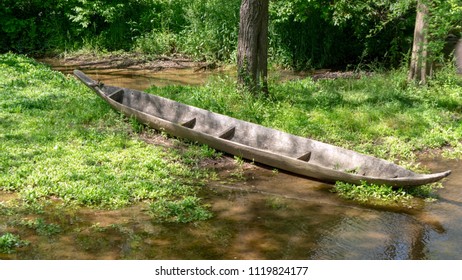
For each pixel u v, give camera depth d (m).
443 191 9.26
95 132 11.05
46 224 7.76
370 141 11.28
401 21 18.86
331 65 20.05
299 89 14.29
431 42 13.49
